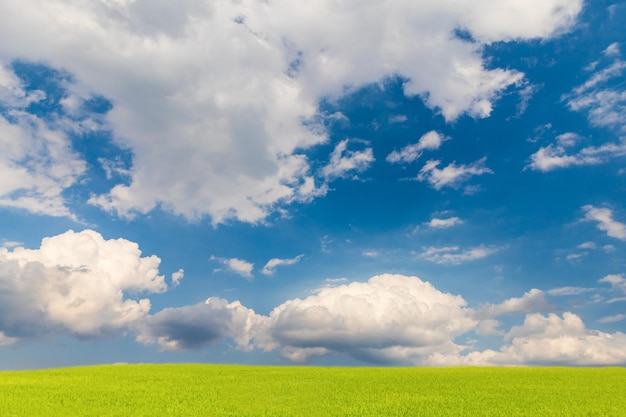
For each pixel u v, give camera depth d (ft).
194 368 173.47
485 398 107.04
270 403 101.04
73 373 154.51
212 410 92.63
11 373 153.99
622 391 117.60
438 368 182.39
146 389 119.24
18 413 87.76
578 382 135.33
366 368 180.86
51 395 108.06
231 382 134.72
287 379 142.20
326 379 142.51
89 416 86.02
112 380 136.87
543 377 148.25
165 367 177.17
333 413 90.33
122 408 93.76
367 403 100.53
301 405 98.63
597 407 95.86
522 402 101.76
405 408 94.84
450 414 89.56
